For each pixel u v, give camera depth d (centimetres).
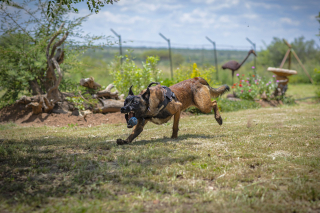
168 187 347
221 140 611
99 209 284
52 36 946
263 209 287
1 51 962
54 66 1016
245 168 416
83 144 591
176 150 527
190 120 964
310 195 317
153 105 570
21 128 831
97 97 1052
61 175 396
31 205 297
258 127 761
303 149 512
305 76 2862
